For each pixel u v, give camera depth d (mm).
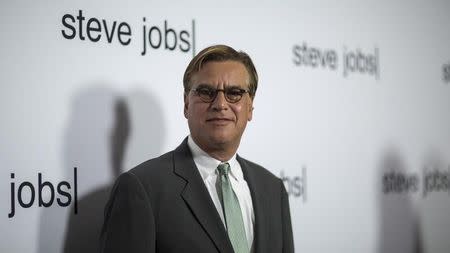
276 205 1521
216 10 1899
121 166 1684
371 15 2297
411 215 2389
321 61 2145
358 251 2215
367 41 2281
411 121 2404
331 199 2148
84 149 1616
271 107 2004
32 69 1542
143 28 1738
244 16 1962
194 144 1470
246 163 1568
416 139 2418
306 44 2107
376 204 2277
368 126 2268
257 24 1990
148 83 1741
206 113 1416
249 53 1967
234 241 1375
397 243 2340
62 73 1587
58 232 1570
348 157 2203
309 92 2107
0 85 1493
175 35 1804
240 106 1434
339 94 2188
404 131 2379
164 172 1393
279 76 2031
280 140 2021
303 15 2105
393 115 2348
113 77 1673
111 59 1672
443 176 2506
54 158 1568
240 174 1496
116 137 1674
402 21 2398
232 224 1389
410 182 2393
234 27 1938
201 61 1439
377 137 2293
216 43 1895
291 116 2053
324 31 2160
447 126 2525
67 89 1593
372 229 2260
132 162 1703
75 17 1614
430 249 2447
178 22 1812
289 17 2070
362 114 2252
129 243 1283
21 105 1522
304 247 2066
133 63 1713
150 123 1739
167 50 1785
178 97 1804
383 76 2324
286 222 1551
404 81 2391
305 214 2076
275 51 2027
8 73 1506
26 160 1525
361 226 2229
